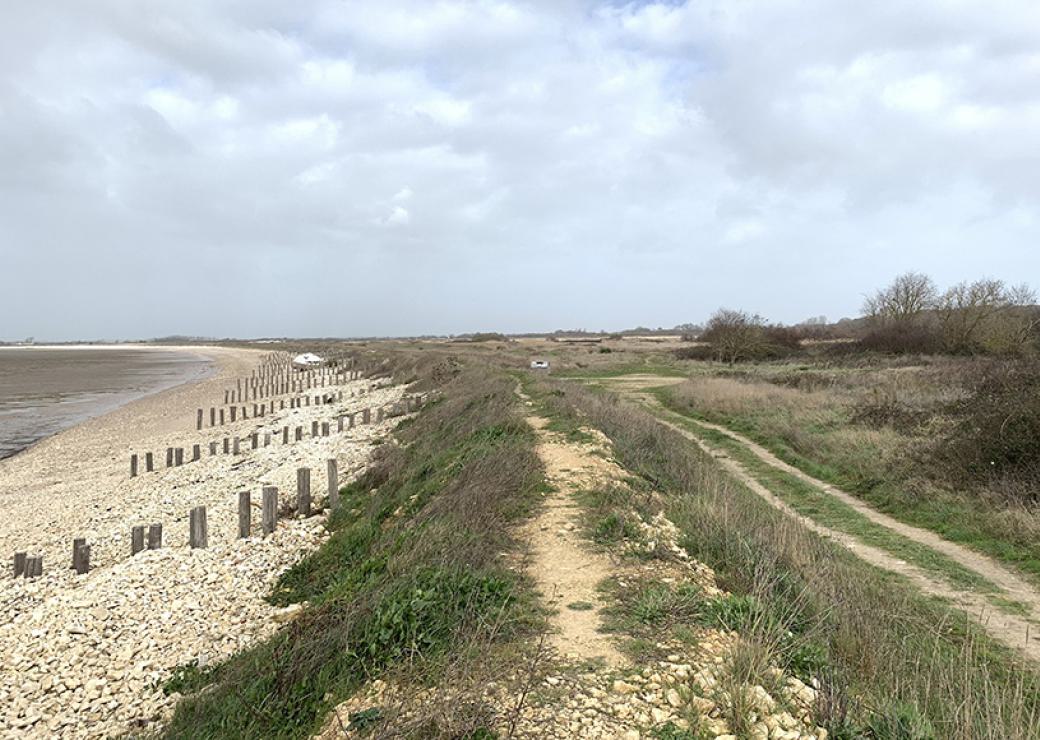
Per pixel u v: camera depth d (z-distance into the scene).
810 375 28.55
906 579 7.80
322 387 44.66
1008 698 4.64
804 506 11.27
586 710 4.05
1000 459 10.52
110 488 18.42
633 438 13.59
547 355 56.38
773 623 5.01
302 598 9.40
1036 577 7.68
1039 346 31.94
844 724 3.95
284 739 4.79
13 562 12.14
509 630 5.15
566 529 7.82
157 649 8.14
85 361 104.62
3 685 7.45
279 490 15.41
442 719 3.91
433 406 22.55
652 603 5.52
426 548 7.40
